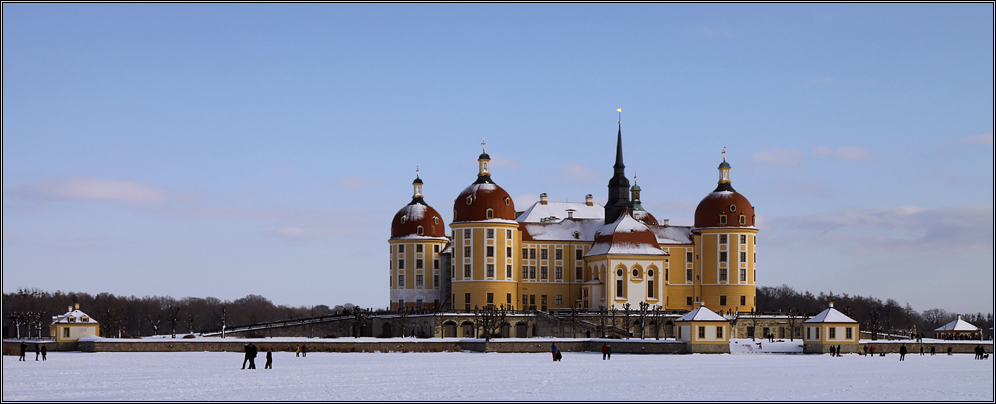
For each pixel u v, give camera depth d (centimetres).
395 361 16525
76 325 19125
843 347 19700
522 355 18500
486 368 14962
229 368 14675
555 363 16200
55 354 18100
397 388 11862
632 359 17525
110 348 18575
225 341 18950
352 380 12800
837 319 19750
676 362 16712
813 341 19850
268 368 14538
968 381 13188
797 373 14350
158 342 18788
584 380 12988
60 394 11150
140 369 14412
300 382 12506
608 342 19588
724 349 19325
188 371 14062
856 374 14250
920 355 19688
